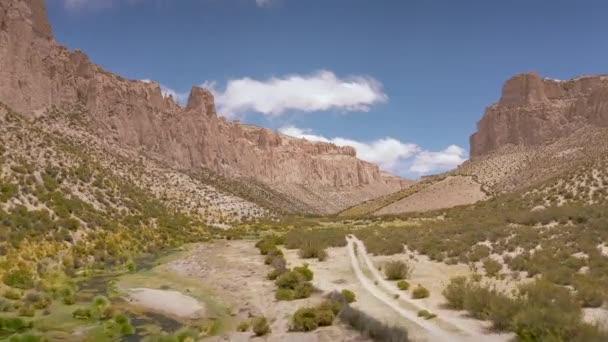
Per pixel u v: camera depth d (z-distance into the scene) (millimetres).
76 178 55875
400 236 49938
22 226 37188
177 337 19953
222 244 54781
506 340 17172
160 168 99062
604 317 18516
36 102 86000
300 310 21469
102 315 23125
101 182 60344
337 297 24453
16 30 85062
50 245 36188
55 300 25625
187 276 34594
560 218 48750
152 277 33969
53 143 61344
